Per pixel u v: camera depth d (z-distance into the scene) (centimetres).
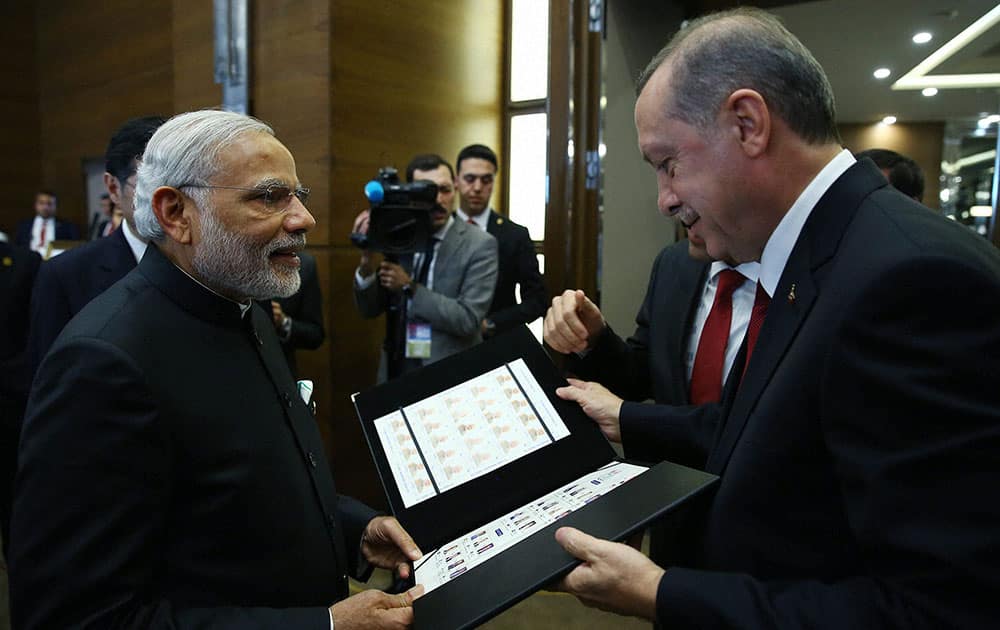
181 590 82
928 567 54
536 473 94
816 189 73
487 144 361
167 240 92
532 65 358
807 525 67
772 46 71
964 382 54
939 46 202
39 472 74
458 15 337
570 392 104
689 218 80
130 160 148
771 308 74
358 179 289
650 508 73
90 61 570
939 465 54
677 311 123
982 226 200
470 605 68
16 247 200
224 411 87
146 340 83
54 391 77
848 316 61
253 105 302
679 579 66
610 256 212
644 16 212
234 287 92
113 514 74
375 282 241
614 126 209
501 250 294
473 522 90
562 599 232
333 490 110
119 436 76
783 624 60
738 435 75
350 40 282
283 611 80
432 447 97
